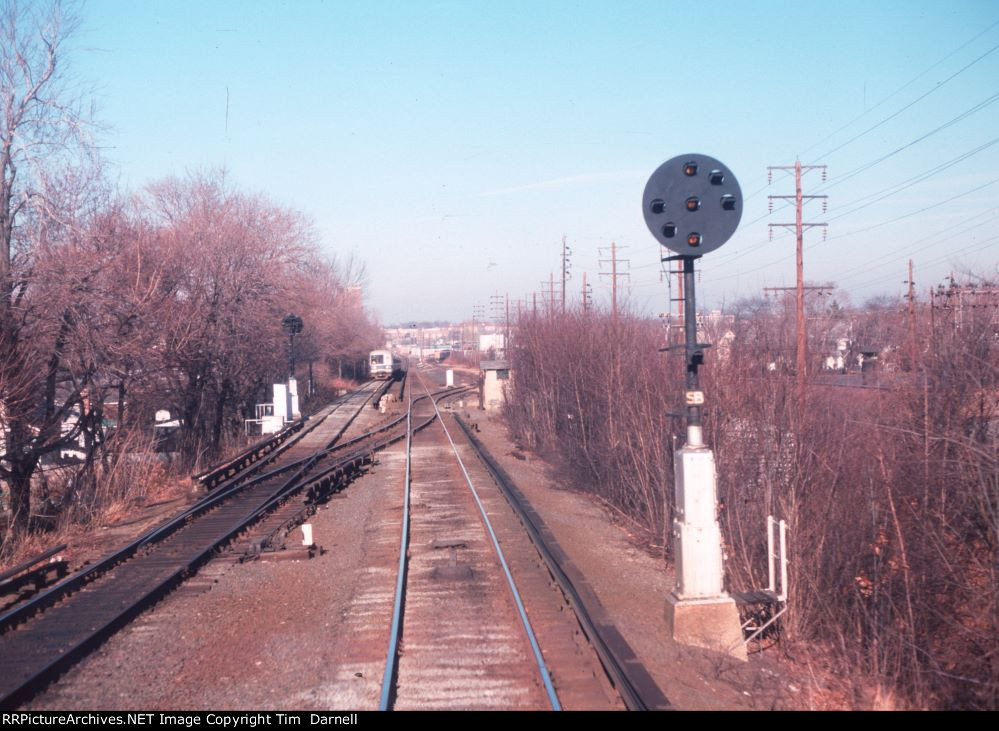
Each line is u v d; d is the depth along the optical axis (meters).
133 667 8.01
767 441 11.63
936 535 10.30
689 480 8.88
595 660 7.83
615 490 17.75
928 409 11.77
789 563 10.04
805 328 21.02
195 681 7.60
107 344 19.44
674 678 7.65
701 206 8.65
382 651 8.19
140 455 21.52
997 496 9.85
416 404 52.91
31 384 17.19
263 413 41.44
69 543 14.65
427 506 17.31
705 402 12.77
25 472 17.67
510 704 6.86
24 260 18.31
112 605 10.05
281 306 37.34
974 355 12.03
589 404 20.91
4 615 9.21
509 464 25.19
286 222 38.41
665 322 21.31
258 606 10.17
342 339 69.75
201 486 19.38
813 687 8.13
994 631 9.27
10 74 18.05
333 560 12.68
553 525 15.24
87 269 18.88
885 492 11.03
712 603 8.74
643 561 12.87
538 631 8.71
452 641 8.52
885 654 8.77
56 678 7.72
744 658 8.66
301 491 18.91
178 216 31.52
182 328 24.64
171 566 12.03
